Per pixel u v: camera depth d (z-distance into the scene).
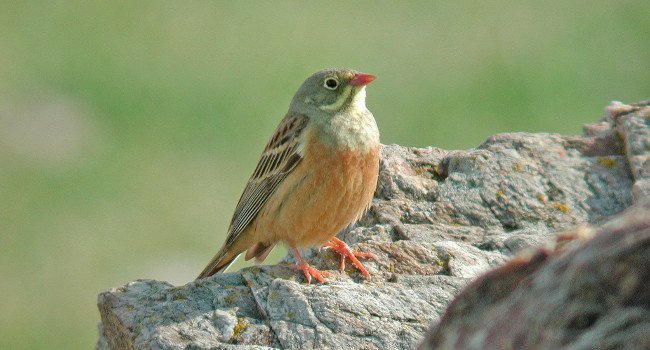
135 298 7.38
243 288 7.37
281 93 17.17
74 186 16.03
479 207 8.64
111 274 14.70
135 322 7.07
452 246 7.95
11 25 18.88
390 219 8.62
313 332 6.88
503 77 16.97
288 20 18.59
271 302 7.14
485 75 17.05
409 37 17.94
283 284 7.24
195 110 16.95
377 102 16.83
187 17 18.75
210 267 9.34
